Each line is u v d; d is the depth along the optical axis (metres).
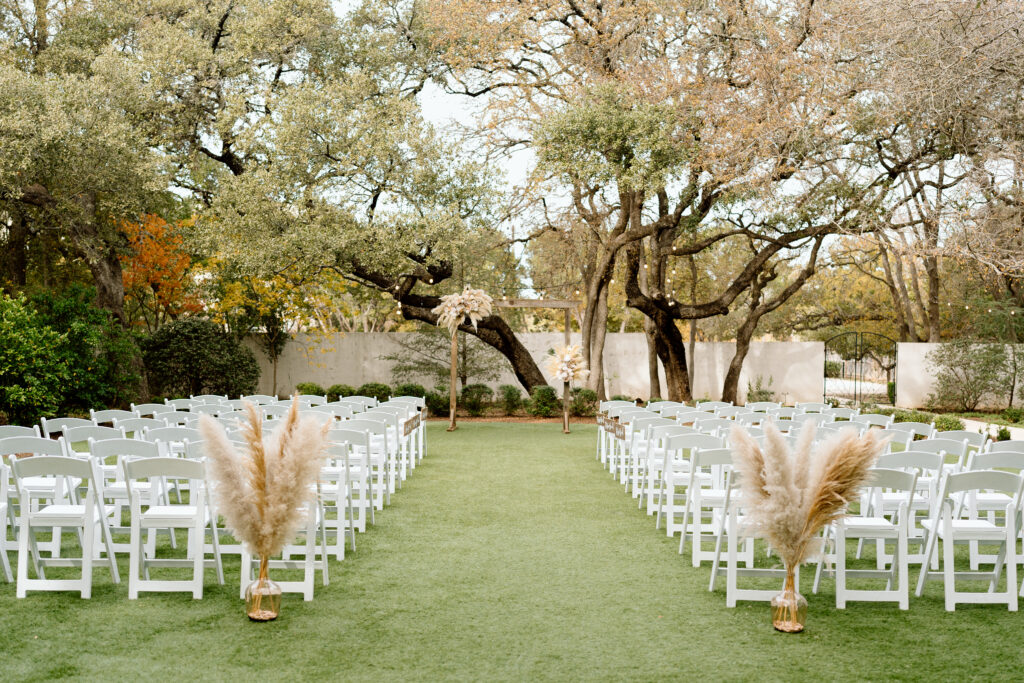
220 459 4.72
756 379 24.17
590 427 17.02
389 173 16.47
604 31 17.70
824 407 11.62
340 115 16.03
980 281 21.89
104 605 5.05
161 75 17.55
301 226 15.88
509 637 4.56
